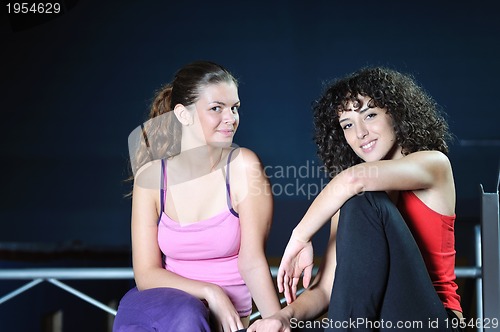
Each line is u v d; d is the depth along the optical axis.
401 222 1.73
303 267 1.88
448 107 7.85
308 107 7.96
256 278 2.10
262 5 8.01
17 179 7.91
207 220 2.16
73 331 8.28
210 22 8.02
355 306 1.65
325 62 7.98
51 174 7.93
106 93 8.01
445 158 1.97
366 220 1.69
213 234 2.16
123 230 7.80
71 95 8.00
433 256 1.96
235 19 8.02
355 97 2.01
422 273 1.71
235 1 8.02
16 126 7.97
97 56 8.01
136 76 8.02
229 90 2.20
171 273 2.12
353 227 1.69
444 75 7.86
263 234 2.17
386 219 1.71
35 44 7.99
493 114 7.82
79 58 8.00
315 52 7.98
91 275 2.92
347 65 7.96
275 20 8.00
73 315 8.27
